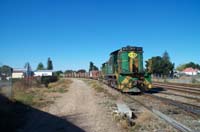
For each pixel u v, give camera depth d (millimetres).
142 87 29141
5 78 23859
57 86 46250
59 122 14086
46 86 44750
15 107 18562
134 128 12148
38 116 15938
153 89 34969
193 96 25688
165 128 12047
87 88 40312
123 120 13625
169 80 65062
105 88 38438
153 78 82125
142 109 17750
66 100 23891
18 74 58312
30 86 41125
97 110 17469
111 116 15203
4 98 20594
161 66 101188
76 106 19625
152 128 12094
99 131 11906
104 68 52500
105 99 23938
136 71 29594
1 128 12391
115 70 33719
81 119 14688
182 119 14156
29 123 14000
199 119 14102
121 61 29891
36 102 21859
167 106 18766
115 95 27594
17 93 28875
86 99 24203
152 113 15617
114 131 11820
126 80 28766
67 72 158000
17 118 15094
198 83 50875
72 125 13258
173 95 26781
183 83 51531
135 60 29891
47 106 20031
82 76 119062
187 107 17406
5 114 15156
